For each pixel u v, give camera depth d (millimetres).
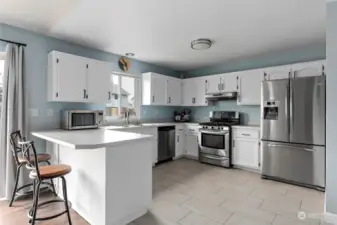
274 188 2895
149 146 2227
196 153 4527
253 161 3668
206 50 3639
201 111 5098
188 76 5363
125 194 1969
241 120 4391
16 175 2398
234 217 2098
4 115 2490
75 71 2965
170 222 2002
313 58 3471
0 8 2150
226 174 3541
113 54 3854
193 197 2576
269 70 3666
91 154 1957
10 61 2521
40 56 2842
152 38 3033
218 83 4434
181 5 2084
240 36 2953
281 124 3127
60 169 1873
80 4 2074
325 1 2008
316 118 2824
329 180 2068
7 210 2217
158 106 4902
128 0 1994
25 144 1852
